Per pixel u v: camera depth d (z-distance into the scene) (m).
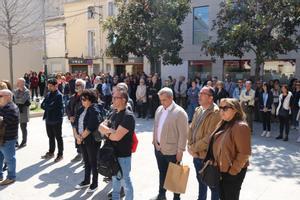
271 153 8.78
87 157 6.14
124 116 4.75
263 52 13.45
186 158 8.13
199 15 19.92
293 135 11.23
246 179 6.71
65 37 30.69
